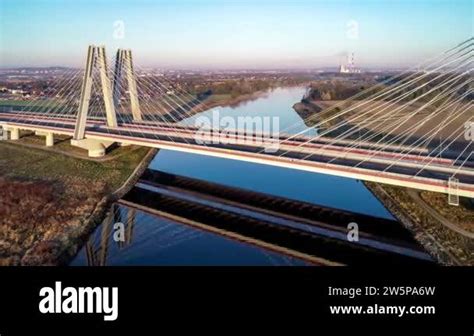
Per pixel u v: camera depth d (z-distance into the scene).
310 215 38.59
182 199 43.22
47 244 31.09
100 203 40.06
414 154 41.50
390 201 39.59
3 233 32.59
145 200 42.94
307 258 30.62
